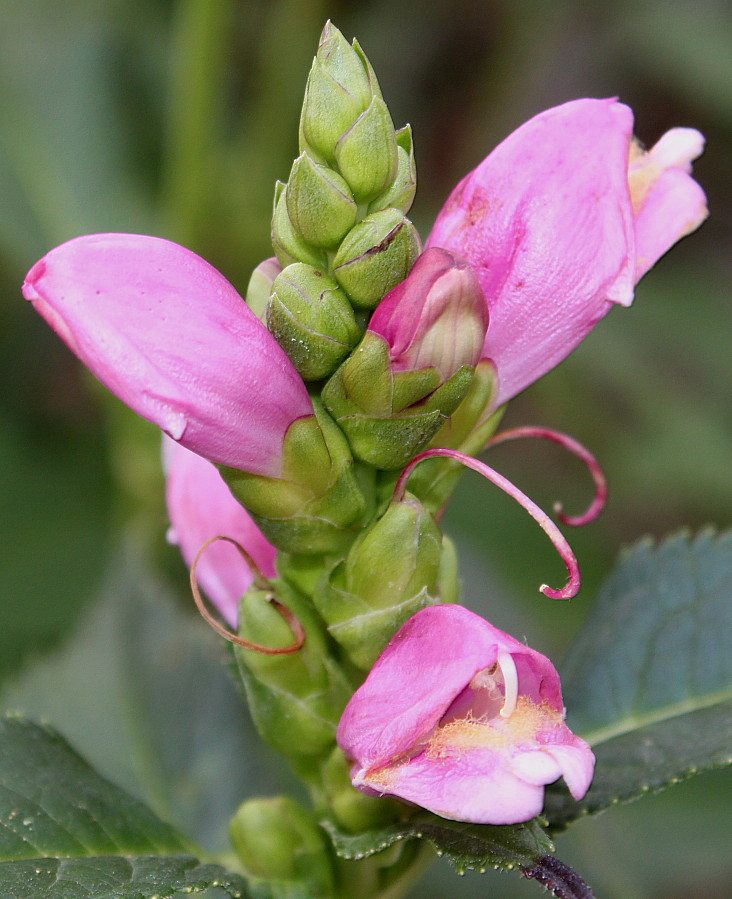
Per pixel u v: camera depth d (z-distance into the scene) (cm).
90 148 46
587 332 25
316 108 24
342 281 24
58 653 31
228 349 23
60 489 47
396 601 24
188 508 26
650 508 56
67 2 49
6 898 24
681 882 36
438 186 56
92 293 23
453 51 54
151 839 26
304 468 24
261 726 25
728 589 28
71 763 26
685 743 27
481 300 23
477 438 25
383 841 24
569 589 23
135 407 23
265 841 26
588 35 57
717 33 49
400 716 23
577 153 24
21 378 50
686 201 25
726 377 50
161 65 48
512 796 23
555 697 23
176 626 31
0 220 44
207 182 43
